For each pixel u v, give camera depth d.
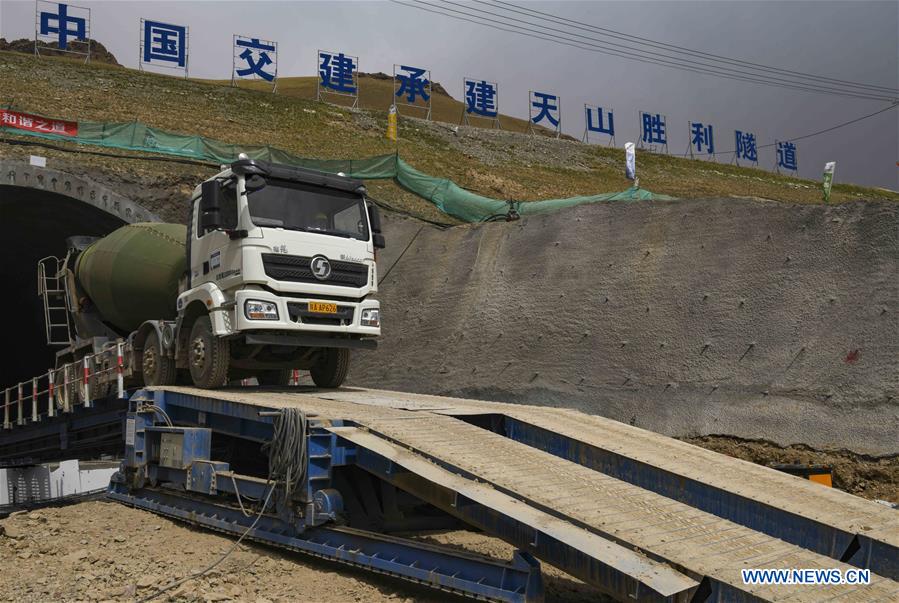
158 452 9.28
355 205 10.48
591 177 40.75
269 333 9.41
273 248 9.42
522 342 15.84
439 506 5.94
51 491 12.50
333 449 6.74
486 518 5.61
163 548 7.43
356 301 10.26
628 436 8.15
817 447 11.17
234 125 33.62
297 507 6.89
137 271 12.77
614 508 5.50
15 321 26.72
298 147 32.41
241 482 7.64
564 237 16.56
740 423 12.14
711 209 14.50
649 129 51.62
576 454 7.78
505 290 16.88
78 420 13.20
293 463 6.77
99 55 64.94
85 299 14.34
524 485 5.72
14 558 7.04
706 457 7.60
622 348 14.29
